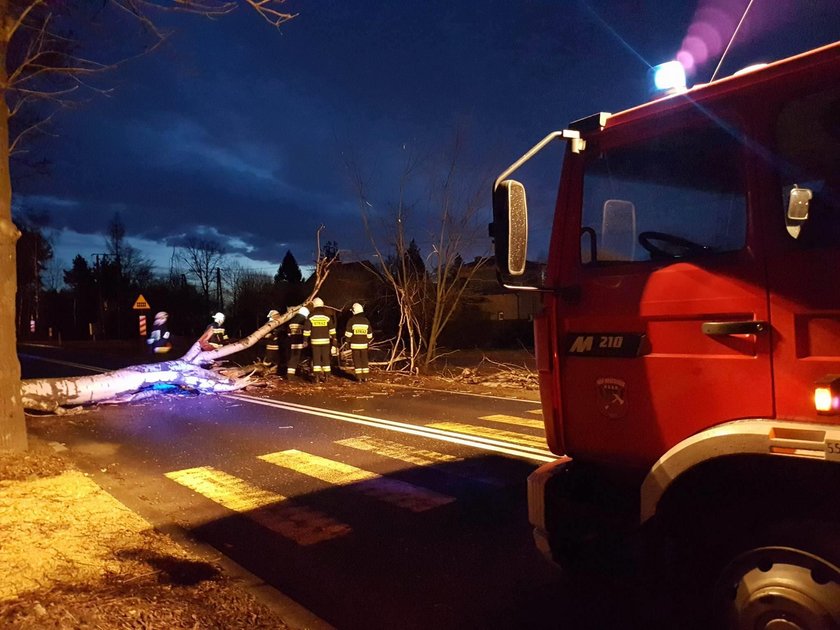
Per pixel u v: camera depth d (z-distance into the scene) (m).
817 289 2.51
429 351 17.20
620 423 3.18
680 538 2.98
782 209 2.63
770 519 2.64
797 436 2.45
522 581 4.41
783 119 2.66
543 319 3.55
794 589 2.48
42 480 6.39
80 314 61.09
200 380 12.86
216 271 52.56
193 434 9.23
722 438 2.63
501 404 11.73
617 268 3.20
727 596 2.73
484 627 3.81
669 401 2.97
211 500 6.23
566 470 3.54
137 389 11.99
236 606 3.90
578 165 3.39
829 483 2.61
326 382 14.88
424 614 3.97
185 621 3.62
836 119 2.52
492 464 7.39
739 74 2.80
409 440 8.66
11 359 7.07
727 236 2.81
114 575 4.25
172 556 4.69
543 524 3.48
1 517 5.26
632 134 3.17
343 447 8.31
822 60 2.56
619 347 3.16
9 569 4.25
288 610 3.93
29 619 3.45
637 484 3.27
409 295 17.58
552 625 3.81
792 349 2.57
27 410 10.83
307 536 5.27
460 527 5.43
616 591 3.97
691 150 2.95
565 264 3.43
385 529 5.40
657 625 3.75
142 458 7.91
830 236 2.51
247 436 9.06
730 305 2.75
